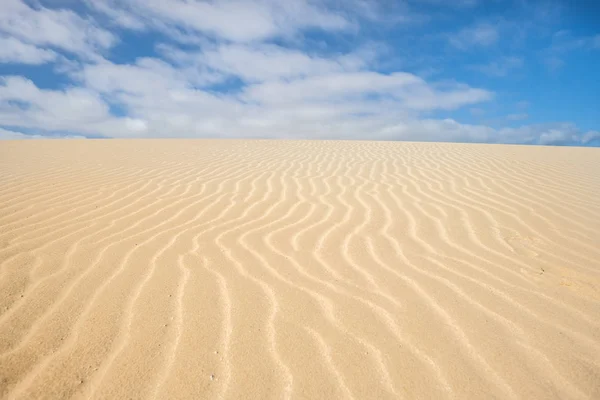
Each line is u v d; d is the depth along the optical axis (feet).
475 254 11.09
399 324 7.40
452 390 5.66
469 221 14.20
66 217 14.19
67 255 10.68
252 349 6.60
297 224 13.84
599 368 6.14
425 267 10.15
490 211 15.51
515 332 7.13
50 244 11.50
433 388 5.71
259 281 9.28
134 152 33.09
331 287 9.00
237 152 34.19
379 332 7.13
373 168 25.68
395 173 23.79
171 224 13.64
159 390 5.65
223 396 5.54
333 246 11.69
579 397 5.54
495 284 9.15
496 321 7.51
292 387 5.72
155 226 13.37
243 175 22.94
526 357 6.41
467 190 19.13
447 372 6.05
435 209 15.78
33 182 19.69
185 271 9.78
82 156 29.91
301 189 19.35
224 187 19.58
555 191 18.95
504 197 17.75
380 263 10.42
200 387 5.71
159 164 26.37
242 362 6.26
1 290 8.55
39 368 6.09
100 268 9.87
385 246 11.69
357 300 8.36
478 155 32.01
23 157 28.86
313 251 11.28
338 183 20.84
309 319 7.58
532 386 5.74
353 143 43.60
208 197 17.47
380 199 17.38
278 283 9.18
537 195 18.15
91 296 8.39
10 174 21.70
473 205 16.38
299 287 8.98
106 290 8.68
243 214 14.99
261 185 20.21
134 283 9.05
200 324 7.35
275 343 6.78
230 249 11.37
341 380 5.87
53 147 36.27
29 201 16.17
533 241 12.20
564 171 24.43
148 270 9.80
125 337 6.92
